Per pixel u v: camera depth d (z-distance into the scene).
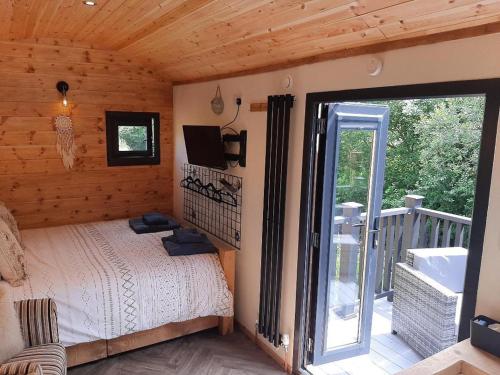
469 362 1.59
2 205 3.85
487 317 1.77
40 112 4.39
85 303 2.95
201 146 3.92
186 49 3.57
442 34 1.93
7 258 2.91
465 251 3.63
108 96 4.70
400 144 6.35
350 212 3.21
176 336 3.47
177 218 5.16
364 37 2.23
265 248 3.27
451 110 5.64
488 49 1.77
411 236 4.15
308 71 2.80
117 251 3.62
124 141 4.89
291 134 2.99
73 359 3.05
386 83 2.24
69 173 4.64
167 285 3.27
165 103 5.05
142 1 2.63
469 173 5.52
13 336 2.31
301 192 2.93
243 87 3.56
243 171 3.61
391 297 4.34
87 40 4.30
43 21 3.40
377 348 3.45
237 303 3.82
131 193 5.02
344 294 3.40
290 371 3.14
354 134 3.05
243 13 2.43
